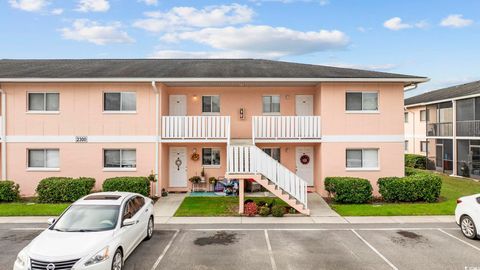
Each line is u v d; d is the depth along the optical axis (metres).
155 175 17.61
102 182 17.69
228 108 19.70
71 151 17.62
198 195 18.27
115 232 8.28
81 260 7.25
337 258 9.24
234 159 14.53
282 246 10.20
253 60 23.95
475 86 28.95
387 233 11.48
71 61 22.97
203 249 9.93
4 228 12.04
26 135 17.56
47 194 15.92
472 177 25.09
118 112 17.66
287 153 19.73
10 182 16.28
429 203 15.86
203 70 18.91
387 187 16.05
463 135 25.88
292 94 19.73
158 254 9.50
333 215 13.96
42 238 8.00
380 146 17.80
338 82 17.52
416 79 17.08
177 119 17.73
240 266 8.70
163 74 17.50
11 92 17.53
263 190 19.20
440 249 9.90
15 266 7.43
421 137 33.94
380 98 17.73
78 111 17.61
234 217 13.68
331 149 17.75
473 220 10.65
